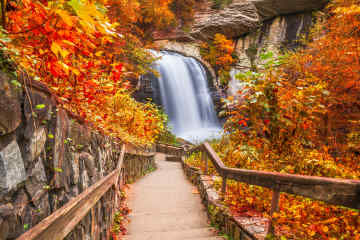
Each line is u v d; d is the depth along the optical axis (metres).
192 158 8.93
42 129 1.33
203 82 29.64
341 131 6.22
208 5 25.52
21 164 1.09
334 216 2.10
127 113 6.36
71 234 1.58
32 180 1.19
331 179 1.31
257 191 3.17
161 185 6.58
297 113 4.04
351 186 1.16
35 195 1.21
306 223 2.10
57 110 1.56
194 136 24.66
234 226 2.76
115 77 2.80
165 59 27.84
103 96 3.11
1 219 0.91
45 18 1.18
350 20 6.47
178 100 27.39
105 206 2.83
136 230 3.45
